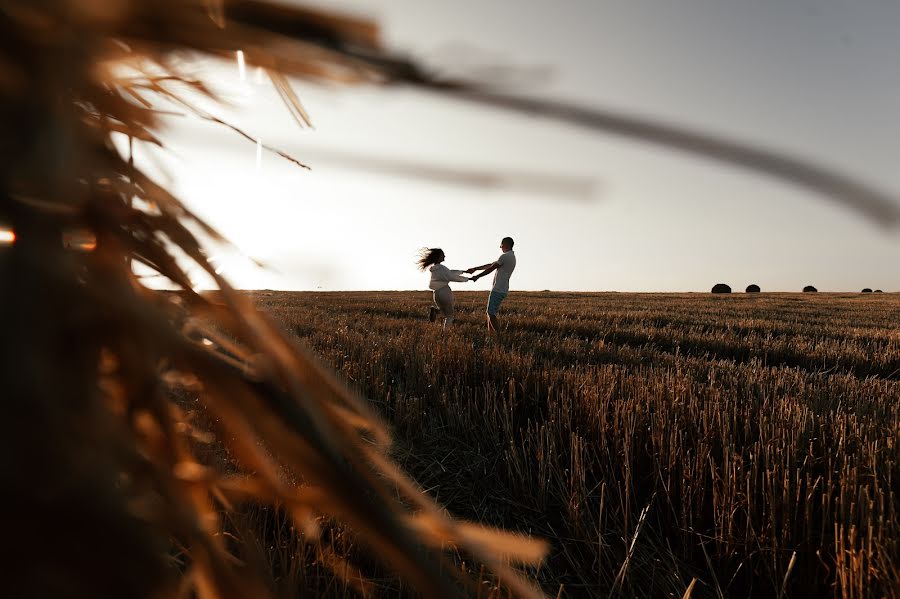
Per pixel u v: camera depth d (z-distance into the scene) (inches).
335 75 9.5
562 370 218.7
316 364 17.0
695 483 108.5
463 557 68.2
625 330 462.9
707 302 1122.7
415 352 254.4
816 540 93.7
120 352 13.6
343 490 14.9
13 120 10.3
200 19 9.6
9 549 9.8
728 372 244.2
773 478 98.7
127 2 9.5
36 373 10.7
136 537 11.7
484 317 589.0
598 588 86.4
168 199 15.9
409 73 8.7
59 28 9.8
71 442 11.1
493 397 178.2
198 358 14.0
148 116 15.4
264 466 17.5
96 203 13.3
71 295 11.9
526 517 111.2
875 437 125.3
